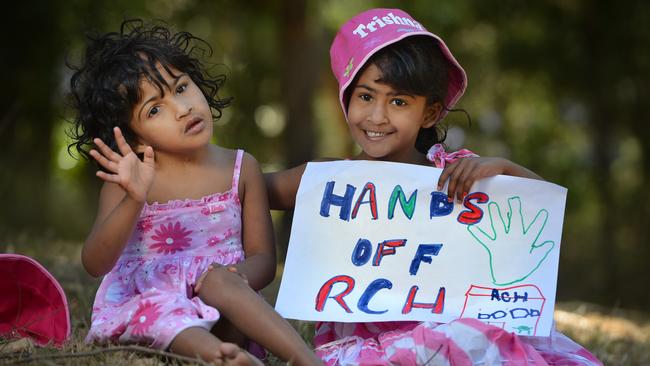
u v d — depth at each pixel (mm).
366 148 3328
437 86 3352
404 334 2977
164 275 3164
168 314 2871
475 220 3273
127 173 2936
